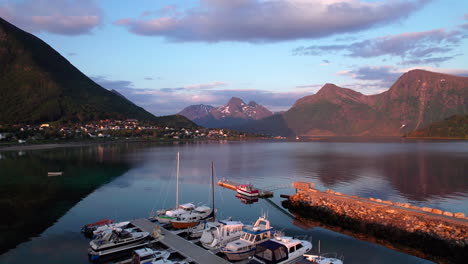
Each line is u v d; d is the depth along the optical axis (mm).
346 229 43125
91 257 31719
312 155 172000
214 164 124312
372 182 79312
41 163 117938
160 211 46031
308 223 46094
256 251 28812
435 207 53406
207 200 60969
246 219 48125
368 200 48438
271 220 47594
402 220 40156
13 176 86750
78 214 48938
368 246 36344
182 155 167625
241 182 80500
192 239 36344
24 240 37125
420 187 71875
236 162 133375
